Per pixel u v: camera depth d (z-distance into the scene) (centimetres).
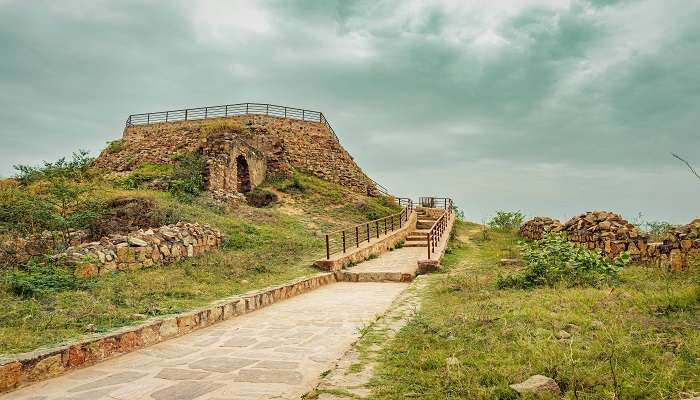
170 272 1033
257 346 593
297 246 1560
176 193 1961
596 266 812
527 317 545
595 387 329
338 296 1047
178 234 1226
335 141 3347
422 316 645
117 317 639
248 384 437
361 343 516
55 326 575
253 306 866
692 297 550
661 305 538
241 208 2058
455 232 2298
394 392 355
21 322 579
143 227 1386
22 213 1180
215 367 497
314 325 725
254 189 2503
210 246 1359
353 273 1323
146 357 543
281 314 827
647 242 931
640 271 823
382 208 2664
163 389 427
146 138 2925
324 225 2078
